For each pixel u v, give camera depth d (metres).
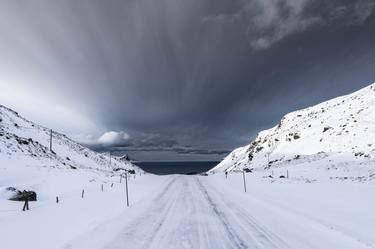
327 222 12.06
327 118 101.50
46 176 36.78
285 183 31.91
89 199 21.12
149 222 13.02
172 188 30.14
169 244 9.49
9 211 15.91
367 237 9.76
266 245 9.24
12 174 35.69
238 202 19.34
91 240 9.91
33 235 10.62
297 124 122.56
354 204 16.27
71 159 99.00
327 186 26.09
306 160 64.62
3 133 65.12
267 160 94.62
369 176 32.91
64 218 13.93
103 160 145.88
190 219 13.70
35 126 127.31
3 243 9.59
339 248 8.73
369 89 107.31
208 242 9.72
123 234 10.78
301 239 9.78
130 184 35.44
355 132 71.81
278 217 13.70
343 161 50.56
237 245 9.33
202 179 45.34
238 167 114.19
